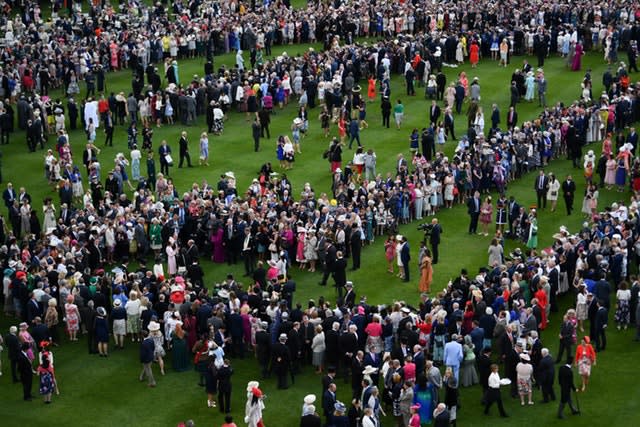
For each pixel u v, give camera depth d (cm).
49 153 6912
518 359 4581
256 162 7281
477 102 8138
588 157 6781
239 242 5834
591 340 5016
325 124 7706
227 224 5862
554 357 4916
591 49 9462
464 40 9194
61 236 5756
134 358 5019
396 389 4331
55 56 8594
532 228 5956
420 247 5988
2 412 4562
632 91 7788
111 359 5006
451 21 9575
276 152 7456
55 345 5134
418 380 4347
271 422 4453
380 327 4697
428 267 5462
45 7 10831
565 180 6838
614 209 5959
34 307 5112
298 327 4781
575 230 6259
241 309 4984
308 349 4884
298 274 5816
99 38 9081
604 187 6850
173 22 9844
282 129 7894
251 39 9025
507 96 8400
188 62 9256
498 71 9012
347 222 5834
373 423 4050
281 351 4659
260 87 8094
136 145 7150
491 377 4400
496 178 6700
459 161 6688
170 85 8019
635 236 5756
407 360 4391
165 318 4966
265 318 4981
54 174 6944
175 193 6325
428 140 7131
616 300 5406
